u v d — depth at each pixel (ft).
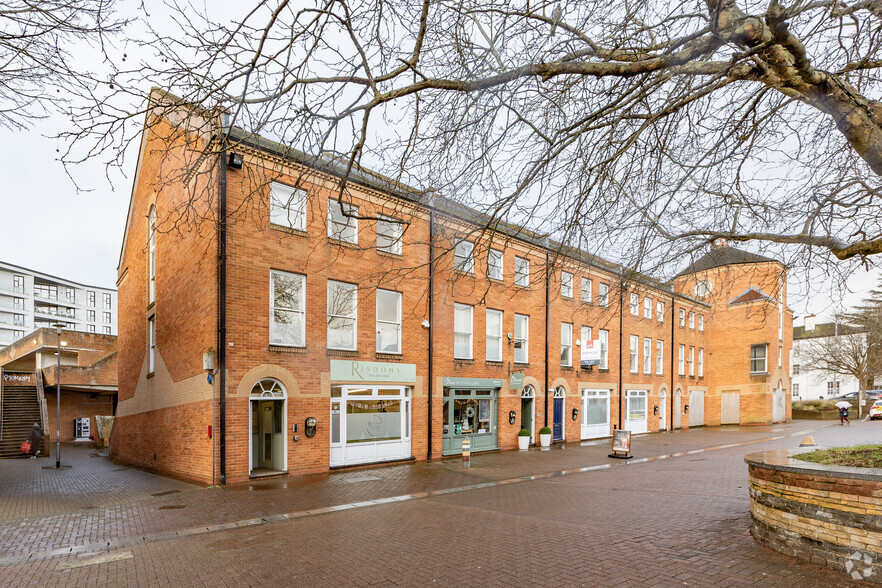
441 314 59.52
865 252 19.36
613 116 19.84
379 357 52.80
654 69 15.01
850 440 68.08
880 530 17.60
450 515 30.30
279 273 46.42
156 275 58.65
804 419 142.00
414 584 19.13
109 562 22.95
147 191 63.62
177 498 36.86
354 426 50.62
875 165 16.44
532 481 43.19
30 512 34.73
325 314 48.73
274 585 19.48
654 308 99.55
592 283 82.58
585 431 80.53
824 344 150.92
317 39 13.52
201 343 44.37
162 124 56.13
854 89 17.51
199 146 43.83
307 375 46.93
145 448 60.08
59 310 295.48
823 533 19.24
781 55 13.99
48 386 108.78
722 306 120.26
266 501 35.19
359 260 51.83
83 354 124.98
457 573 20.12
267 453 47.85
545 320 73.97
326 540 25.40
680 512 29.27
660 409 101.14
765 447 67.56
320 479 43.55
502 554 22.33
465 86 14.80
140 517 31.68
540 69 14.82
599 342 75.61
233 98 13.83
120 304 81.25
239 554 23.47
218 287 42.11
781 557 20.52
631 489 37.81
